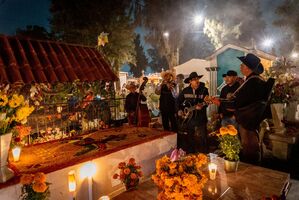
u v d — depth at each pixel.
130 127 5.75
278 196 2.49
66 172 3.38
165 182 2.28
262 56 13.90
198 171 2.41
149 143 4.57
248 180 3.00
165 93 6.61
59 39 17.28
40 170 3.20
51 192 3.24
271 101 5.35
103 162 3.81
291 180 4.16
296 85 6.14
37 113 5.60
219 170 3.32
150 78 18.48
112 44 18.14
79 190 3.50
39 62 5.16
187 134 5.67
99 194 3.78
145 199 2.70
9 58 4.97
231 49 14.27
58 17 17.03
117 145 4.23
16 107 2.99
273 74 6.45
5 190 2.76
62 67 5.36
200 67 15.49
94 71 5.73
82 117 5.92
